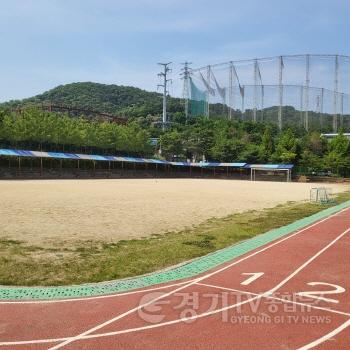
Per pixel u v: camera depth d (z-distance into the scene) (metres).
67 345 7.58
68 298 10.03
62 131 88.44
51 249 14.91
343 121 163.88
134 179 80.19
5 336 7.91
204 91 172.38
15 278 11.41
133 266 12.98
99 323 8.55
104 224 20.66
